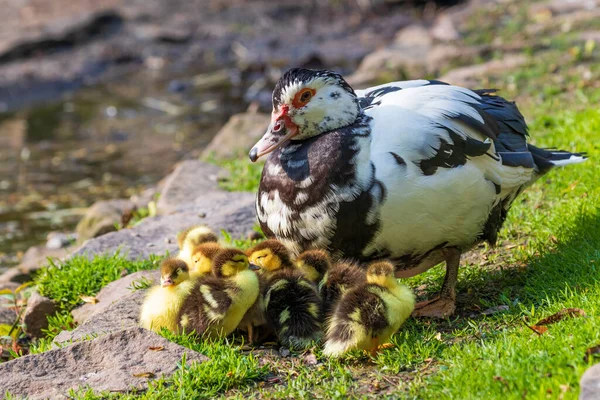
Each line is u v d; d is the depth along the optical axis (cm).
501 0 2647
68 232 1644
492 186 949
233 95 2495
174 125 2281
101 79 2658
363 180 882
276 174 917
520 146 1005
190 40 2884
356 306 820
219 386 795
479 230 954
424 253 939
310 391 782
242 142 1734
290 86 912
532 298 934
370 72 2220
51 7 3011
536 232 1116
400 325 866
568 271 965
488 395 706
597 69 1800
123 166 2008
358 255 918
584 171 1243
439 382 750
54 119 2361
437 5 3038
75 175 1969
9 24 2875
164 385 796
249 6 3091
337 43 2827
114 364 825
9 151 2130
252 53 2789
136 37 2873
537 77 1812
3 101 2498
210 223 1276
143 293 1029
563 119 1486
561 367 724
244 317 887
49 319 1079
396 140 896
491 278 1019
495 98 1048
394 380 786
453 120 932
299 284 877
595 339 760
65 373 822
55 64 2686
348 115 922
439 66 2150
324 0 3130
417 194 888
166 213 1370
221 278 873
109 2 3067
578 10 2378
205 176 1498
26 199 1839
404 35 2488
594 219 1065
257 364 831
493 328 873
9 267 1490
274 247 905
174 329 895
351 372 811
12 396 789
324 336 870
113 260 1158
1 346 1034
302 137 929
